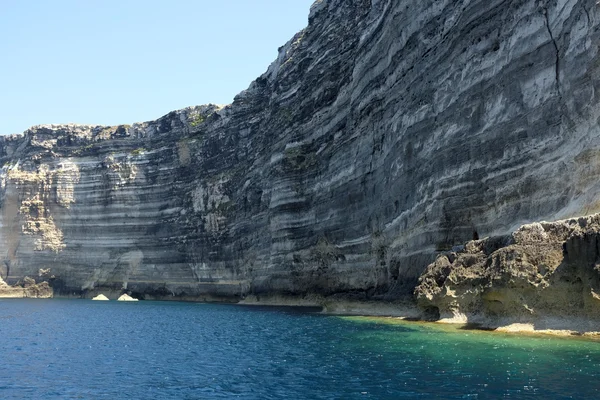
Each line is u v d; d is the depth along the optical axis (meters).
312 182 58.09
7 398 17.50
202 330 37.03
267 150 70.69
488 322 25.17
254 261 70.25
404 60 40.66
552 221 23.75
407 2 40.62
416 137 37.31
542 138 25.88
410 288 35.53
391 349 22.41
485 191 29.34
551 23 26.41
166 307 67.56
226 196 81.50
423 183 35.47
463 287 26.84
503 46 29.56
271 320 42.12
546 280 21.91
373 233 44.12
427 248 33.84
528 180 26.31
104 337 34.12
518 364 17.33
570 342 20.00
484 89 30.59
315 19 70.19
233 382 18.77
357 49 51.12
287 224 60.38
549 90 25.86
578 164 23.28
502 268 23.34
